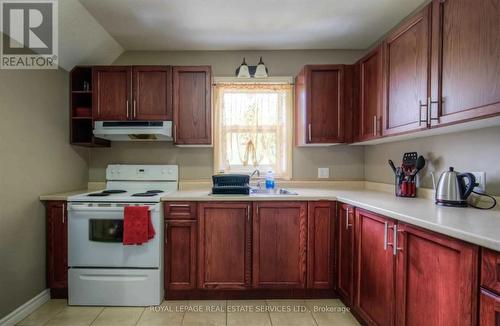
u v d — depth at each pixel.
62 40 2.21
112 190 2.65
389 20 2.30
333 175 2.88
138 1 2.01
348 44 2.75
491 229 1.04
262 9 2.12
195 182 2.81
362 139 2.33
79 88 2.65
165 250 2.19
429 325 1.19
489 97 1.18
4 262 1.83
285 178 2.85
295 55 2.86
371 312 1.69
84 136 2.69
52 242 2.20
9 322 1.86
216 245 2.20
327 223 2.21
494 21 1.16
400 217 1.37
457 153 1.73
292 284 2.21
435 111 1.48
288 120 2.85
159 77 2.49
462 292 1.02
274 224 2.20
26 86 2.04
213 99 2.81
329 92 2.49
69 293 2.13
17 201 1.95
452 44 1.38
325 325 1.89
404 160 2.18
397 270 1.42
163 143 2.83
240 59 2.86
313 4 2.07
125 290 2.12
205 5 2.06
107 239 2.13
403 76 1.76
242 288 2.20
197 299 2.24
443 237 1.11
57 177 2.38
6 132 1.86
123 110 2.48
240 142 2.84
